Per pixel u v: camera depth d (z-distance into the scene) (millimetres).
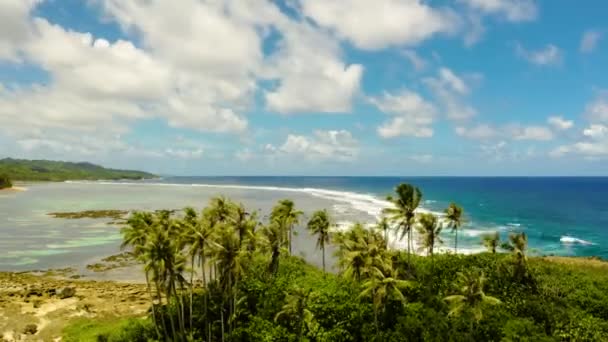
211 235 57875
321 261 106188
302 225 152500
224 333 61812
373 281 59188
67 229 151375
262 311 65250
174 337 55781
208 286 71750
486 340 58062
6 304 78375
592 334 59375
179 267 55812
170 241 53500
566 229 147500
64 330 67625
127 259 111438
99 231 148000
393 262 78188
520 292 71438
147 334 60500
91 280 94688
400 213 82625
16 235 140875
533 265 84688
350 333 61062
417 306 65562
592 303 67750
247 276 74562
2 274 98062
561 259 101500
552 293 71438
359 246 68688
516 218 171750
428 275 78312
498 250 110062
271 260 77125
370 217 166125
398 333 58562
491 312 63312
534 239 130625
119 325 66562
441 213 176000
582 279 77500
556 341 57375
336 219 160625
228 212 72562
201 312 64500
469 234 135125
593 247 120812
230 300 59875
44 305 78438
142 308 76875
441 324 59875
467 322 60219
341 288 70938
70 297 82438
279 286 71438
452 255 88938
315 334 59969
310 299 65312
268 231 77938
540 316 64000
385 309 63531
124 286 89750
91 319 71875
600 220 168125
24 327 68688
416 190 82250
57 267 104750
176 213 187500
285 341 58375
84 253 117812
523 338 57000
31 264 107375
